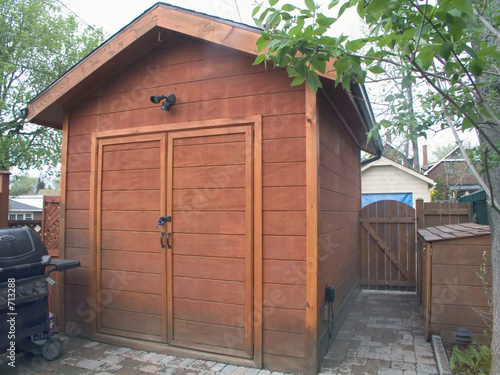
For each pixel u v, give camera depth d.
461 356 2.86
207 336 3.50
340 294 4.48
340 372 3.18
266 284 3.27
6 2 13.74
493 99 2.44
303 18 1.87
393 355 3.54
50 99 4.03
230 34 3.23
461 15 1.55
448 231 4.34
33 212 26.64
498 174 2.54
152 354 3.64
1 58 13.55
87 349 3.80
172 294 3.66
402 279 6.48
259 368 3.26
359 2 1.75
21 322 3.28
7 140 13.67
